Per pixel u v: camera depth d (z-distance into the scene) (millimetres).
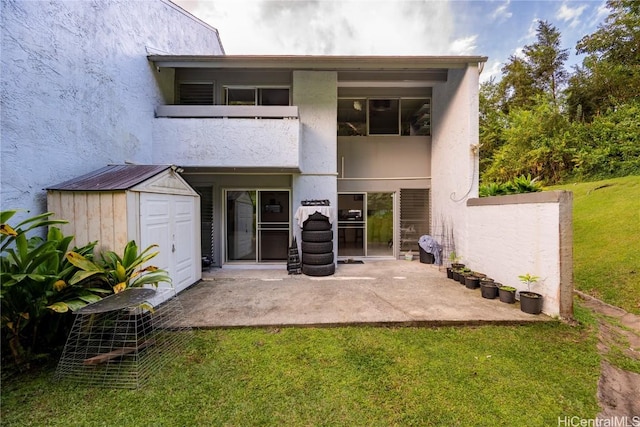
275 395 2666
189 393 2689
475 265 6719
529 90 20078
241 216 8219
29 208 4027
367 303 4973
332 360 3246
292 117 7203
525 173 14273
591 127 13070
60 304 3033
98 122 5336
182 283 5750
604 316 4617
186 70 8375
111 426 2303
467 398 2623
